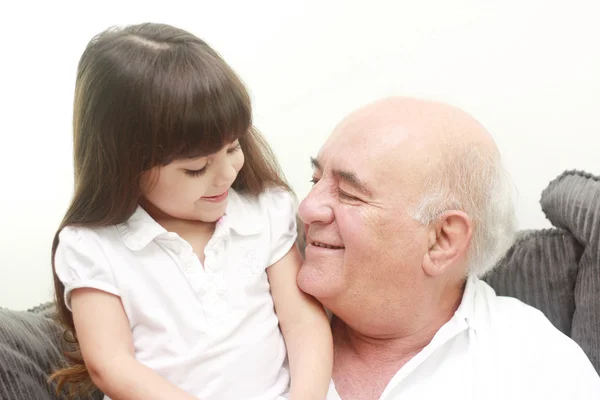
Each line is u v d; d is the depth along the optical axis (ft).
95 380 2.65
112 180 2.74
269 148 3.47
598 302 3.81
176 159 2.63
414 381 3.29
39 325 3.71
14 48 5.01
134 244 2.82
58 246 2.87
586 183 4.01
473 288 3.58
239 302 2.96
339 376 3.49
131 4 5.10
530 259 4.12
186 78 2.57
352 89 5.21
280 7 5.10
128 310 2.79
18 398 3.38
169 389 2.58
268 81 5.25
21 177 5.16
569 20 4.84
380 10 5.06
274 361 3.01
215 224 3.06
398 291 3.23
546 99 4.99
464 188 3.24
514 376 3.23
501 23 4.95
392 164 3.13
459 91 5.13
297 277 3.23
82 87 2.77
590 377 3.27
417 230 3.15
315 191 3.33
